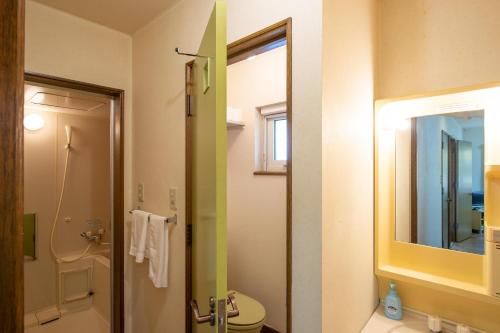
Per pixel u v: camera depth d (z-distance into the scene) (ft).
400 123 4.19
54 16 5.49
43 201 7.54
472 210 3.68
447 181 3.91
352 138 3.64
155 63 5.86
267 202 7.50
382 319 4.10
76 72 5.77
